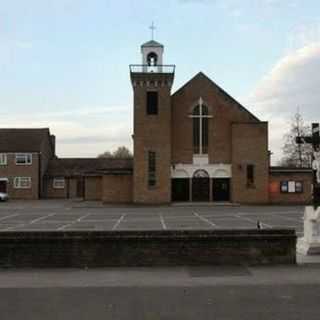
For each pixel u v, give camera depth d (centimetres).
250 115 5503
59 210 4634
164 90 5403
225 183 5544
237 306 942
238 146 5456
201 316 879
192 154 5541
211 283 1135
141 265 1316
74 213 4197
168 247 1323
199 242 1326
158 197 5344
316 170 1556
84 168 7844
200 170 5531
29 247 1309
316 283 1130
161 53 5459
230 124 5538
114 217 3703
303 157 7431
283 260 1335
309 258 1445
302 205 5341
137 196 5341
